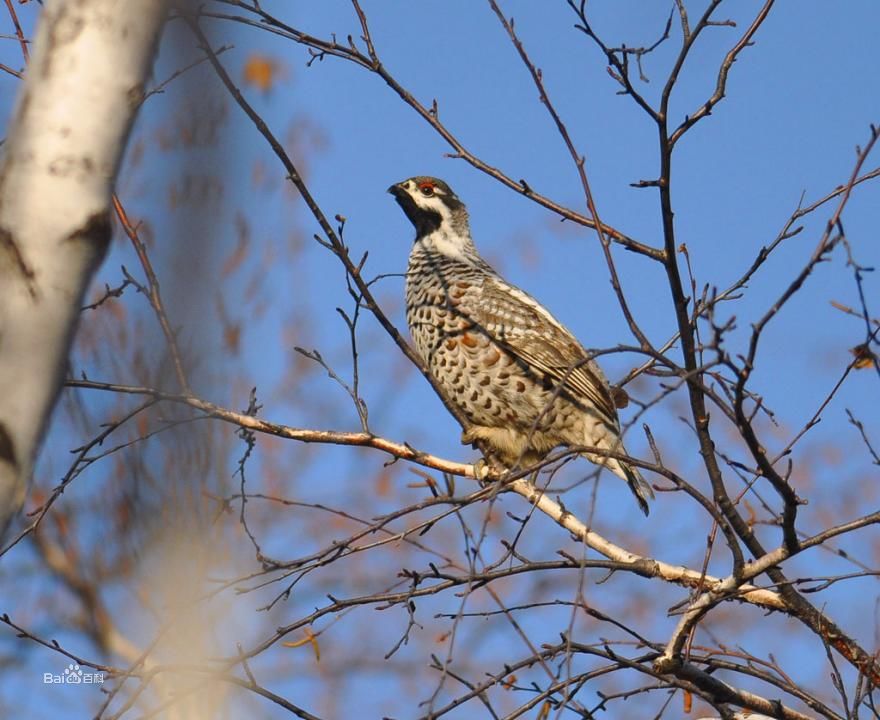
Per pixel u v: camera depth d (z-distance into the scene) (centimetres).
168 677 1212
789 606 977
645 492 1329
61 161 585
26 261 574
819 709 941
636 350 869
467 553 905
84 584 1498
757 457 868
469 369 1350
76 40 599
